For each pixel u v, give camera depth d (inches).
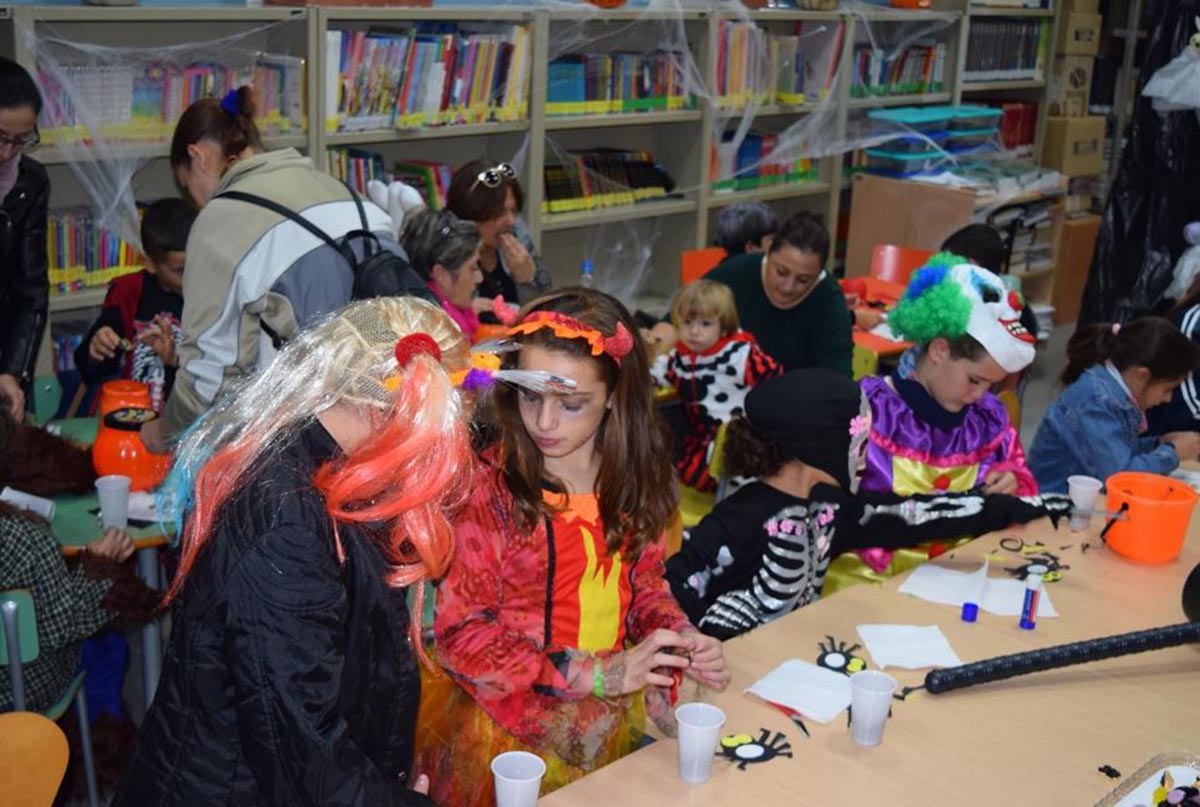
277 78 152.6
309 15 149.3
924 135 233.9
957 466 97.9
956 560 89.8
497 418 63.5
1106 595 84.8
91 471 102.6
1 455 97.4
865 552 95.4
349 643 51.1
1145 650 72.9
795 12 212.7
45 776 60.0
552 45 187.8
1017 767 63.0
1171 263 204.8
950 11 243.6
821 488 87.7
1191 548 94.0
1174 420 131.6
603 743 67.6
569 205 192.7
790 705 67.9
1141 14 273.6
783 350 146.0
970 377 94.0
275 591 47.6
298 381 49.5
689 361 132.0
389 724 54.1
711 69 202.1
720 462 91.8
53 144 135.4
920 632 77.6
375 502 49.1
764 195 222.4
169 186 157.5
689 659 66.2
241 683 47.8
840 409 83.4
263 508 48.2
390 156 182.2
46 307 118.1
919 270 97.8
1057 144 268.2
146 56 145.9
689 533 86.0
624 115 193.3
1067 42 265.9
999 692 70.8
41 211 115.3
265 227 90.6
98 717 103.7
